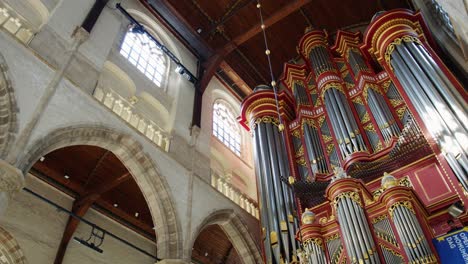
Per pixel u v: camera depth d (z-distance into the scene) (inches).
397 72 579.5
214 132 792.3
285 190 604.7
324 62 775.1
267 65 956.6
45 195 551.2
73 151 554.6
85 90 505.0
